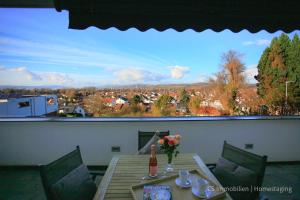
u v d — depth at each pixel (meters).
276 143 3.59
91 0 2.13
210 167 2.05
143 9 2.20
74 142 3.44
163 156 2.26
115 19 2.25
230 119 3.47
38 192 2.79
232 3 2.21
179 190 1.51
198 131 3.47
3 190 2.85
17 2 2.90
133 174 1.81
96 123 3.41
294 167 3.51
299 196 2.68
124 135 3.44
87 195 1.68
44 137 3.43
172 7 2.19
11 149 3.45
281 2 2.25
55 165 1.56
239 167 1.77
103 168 3.47
